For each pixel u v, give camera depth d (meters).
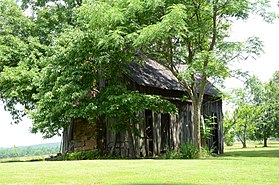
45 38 22.20
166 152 18.39
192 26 16.77
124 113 16.58
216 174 7.38
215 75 16.69
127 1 15.71
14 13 22.20
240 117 37.00
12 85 20.47
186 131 21.05
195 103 17.45
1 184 6.09
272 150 24.36
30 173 7.76
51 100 16.84
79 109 16.27
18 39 21.27
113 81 17.88
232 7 15.70
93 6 15.82
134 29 16.11
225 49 16.23
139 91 18.42
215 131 24.23
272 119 37.41
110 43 15.78
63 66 17.31
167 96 19.98
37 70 19.98
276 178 6.70
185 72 15.87
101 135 18.81
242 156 16.55
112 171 8.05
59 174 7.50
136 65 19.66
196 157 16.12
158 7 16.00
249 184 5.88
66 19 22.00
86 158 17.58
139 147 18.14
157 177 6.87
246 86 17.25
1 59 20.53
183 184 5.87
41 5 23.67
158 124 19.28
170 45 17.11
